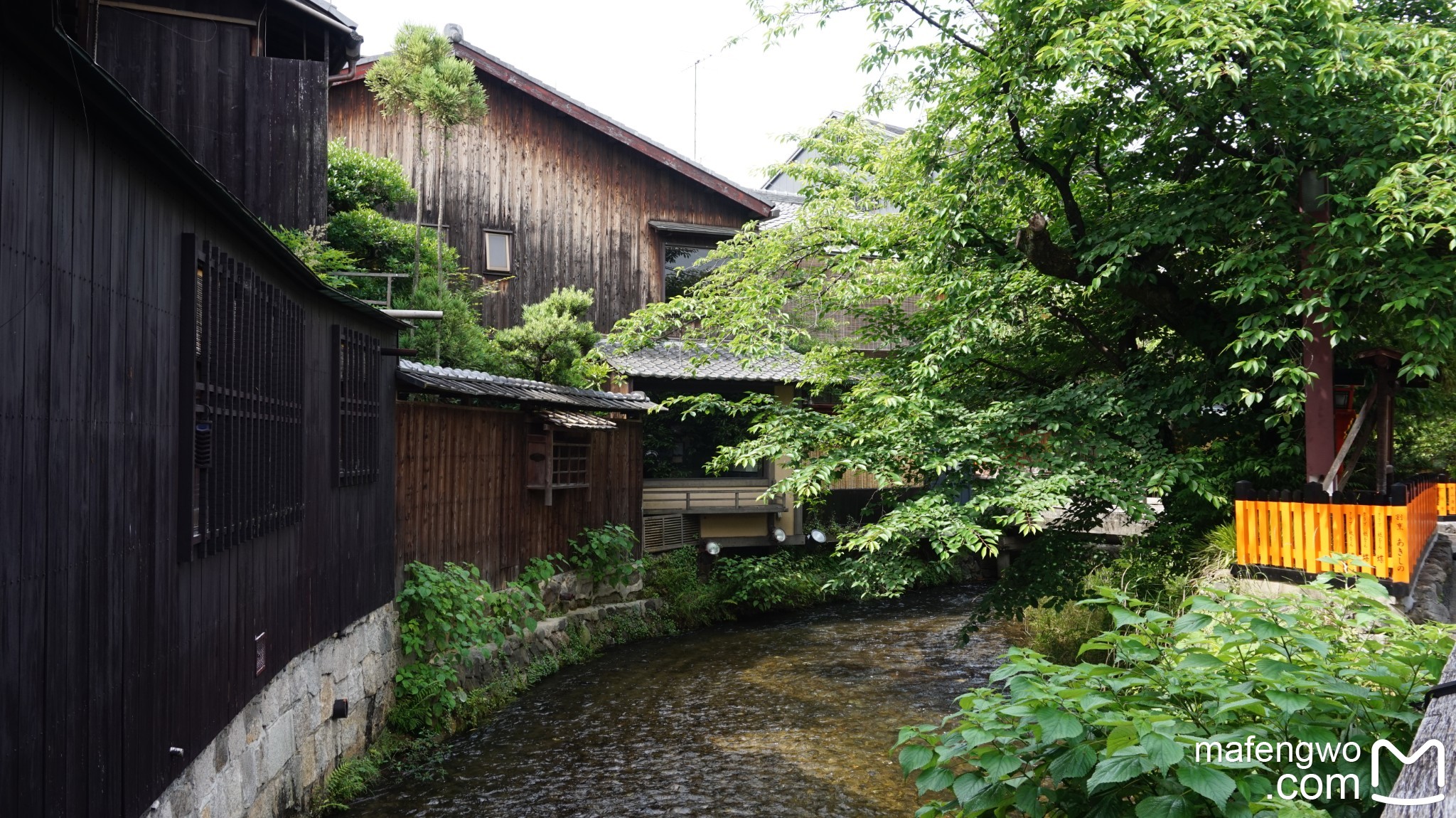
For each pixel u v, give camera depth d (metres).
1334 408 8.66
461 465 10.79
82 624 3.36
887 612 16.80
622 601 14.80
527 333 14.32
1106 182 9.33
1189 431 9.48
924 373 8.94
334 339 7.43
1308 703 2.62
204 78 10.32
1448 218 6.16
